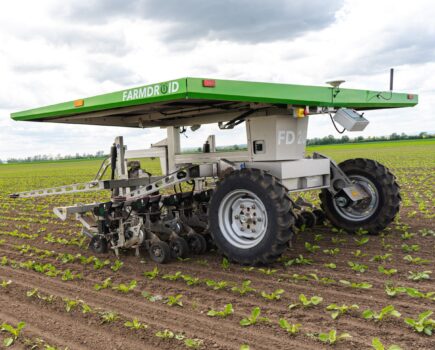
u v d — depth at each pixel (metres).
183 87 4.74
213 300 4.59
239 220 5.82
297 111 5.93
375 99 6.86
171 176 6.27
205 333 3.81
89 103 6.12
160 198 6.50
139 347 3.64
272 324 3.90
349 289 4.68
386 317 3.92
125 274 5.74
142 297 4.80
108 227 6.79
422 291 4.55
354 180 7.27
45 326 4.15
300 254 6.16
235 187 5.67
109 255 6.78
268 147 6.20
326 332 3.71
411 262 5.57
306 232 7.51
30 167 59.34
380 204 7.00
